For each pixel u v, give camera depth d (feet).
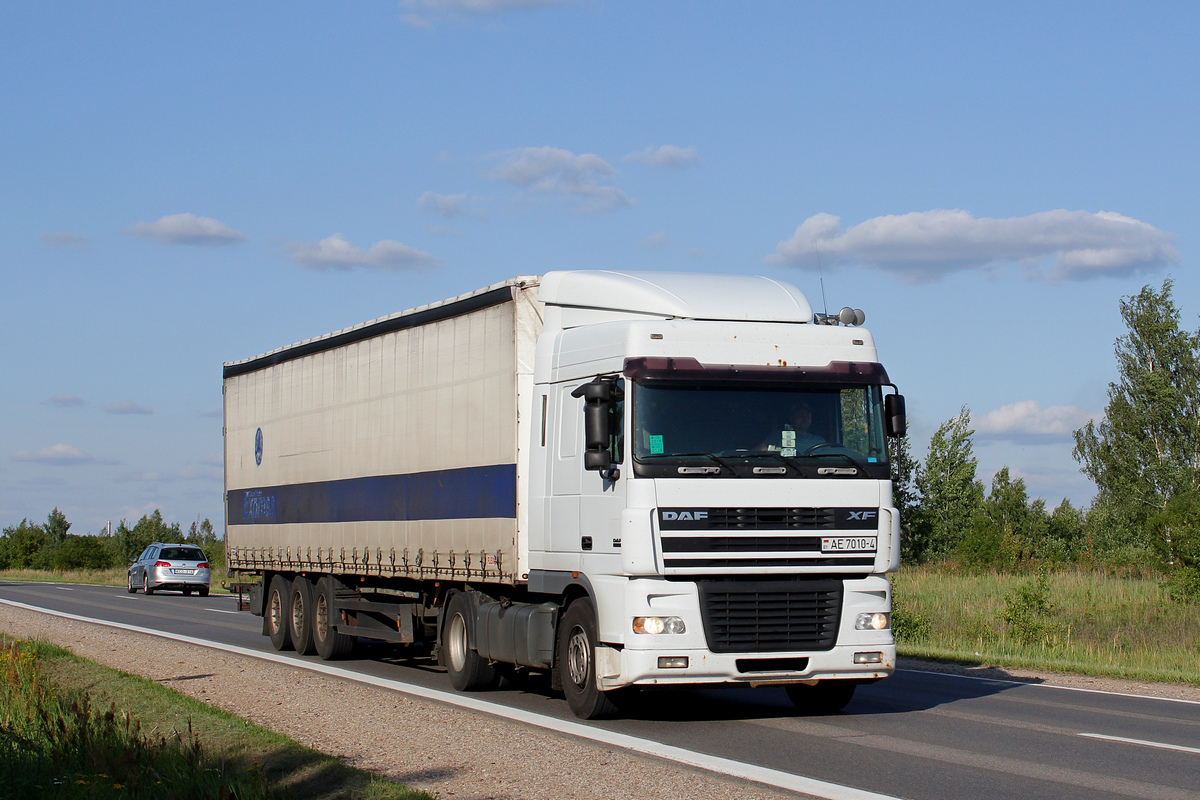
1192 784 27.73
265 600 67.97
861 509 36.65
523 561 41.81
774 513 35.65
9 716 35.50
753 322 38.19
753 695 44.91
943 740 33.86
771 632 35.53
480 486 44.91
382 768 28.84
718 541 35.14
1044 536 168.45
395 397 52.70
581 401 38.60
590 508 37.32
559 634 39.55
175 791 25.07
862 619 36.50
